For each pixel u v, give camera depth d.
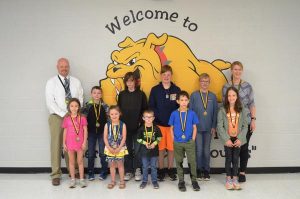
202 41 4.55
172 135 4.03
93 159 4.37
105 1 4.49
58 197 3.79
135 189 4.03
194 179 4.02
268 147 4.64
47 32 4.52
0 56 4.54
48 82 4.23
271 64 4.58
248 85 4.26
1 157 4.62
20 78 4.57
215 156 4.61
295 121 4.61
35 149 4.63
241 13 4.52
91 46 4.54
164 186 4.13
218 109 4.34
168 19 4.52
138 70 4.56
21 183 4.25
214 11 4.52
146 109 4.30
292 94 4.60
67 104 4.23
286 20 4.54
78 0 4.49
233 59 4.57
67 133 4.06
